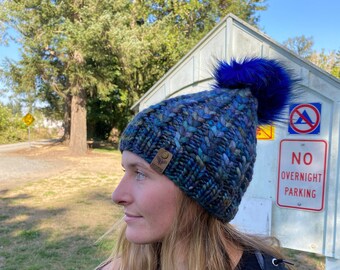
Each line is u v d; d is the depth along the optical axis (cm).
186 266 84
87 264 376
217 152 83
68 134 2069
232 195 87
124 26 1347
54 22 1305
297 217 290
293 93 105
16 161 1325
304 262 386
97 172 1076
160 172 81
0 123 2753
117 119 2367
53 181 906
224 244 89
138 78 1797
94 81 1449
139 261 101
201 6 1811
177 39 1705
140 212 83
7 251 412
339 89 267
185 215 84
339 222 273
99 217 565
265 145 302
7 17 1293
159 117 84
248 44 301
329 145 275
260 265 85
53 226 514
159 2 1762
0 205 641
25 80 1523
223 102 89
